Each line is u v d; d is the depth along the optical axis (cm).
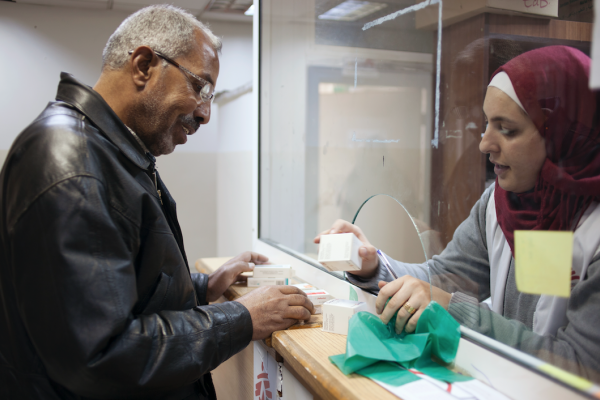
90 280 63
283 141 140
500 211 56
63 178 65
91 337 62
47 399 73
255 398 104
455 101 62
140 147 82
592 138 44
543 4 47
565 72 45
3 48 360
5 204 68
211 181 424
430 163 68
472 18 58
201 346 73
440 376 61
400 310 72
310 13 115
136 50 80
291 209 136
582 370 46
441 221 67
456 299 64
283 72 137
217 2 356
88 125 74
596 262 45
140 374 66
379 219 99
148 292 79
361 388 58
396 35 76
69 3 362
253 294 86
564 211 48
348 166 98
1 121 363
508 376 55
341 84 99
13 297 72
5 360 74
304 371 67
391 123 79
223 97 302
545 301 50
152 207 78
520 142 51
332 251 88
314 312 93
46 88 373
